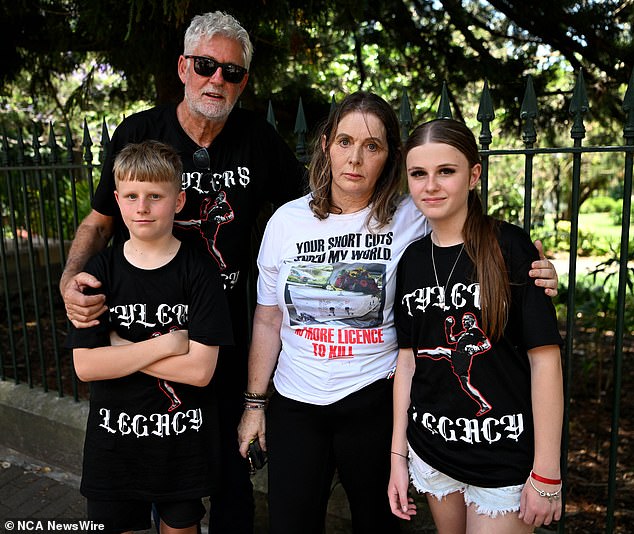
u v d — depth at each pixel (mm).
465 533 1854
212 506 2369
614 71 4457
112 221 2303
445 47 5020
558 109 5023
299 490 1958
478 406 1686
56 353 3508
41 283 6277
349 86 7000
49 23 4113
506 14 4512
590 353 5336
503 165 10625
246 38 2115
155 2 2828
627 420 4137
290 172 2375
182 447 2021
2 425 3686
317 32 4918
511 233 1710
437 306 1740
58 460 3447
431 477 1791
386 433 1954
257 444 2145
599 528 2842
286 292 1978
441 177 1682
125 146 2061
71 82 8328
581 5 4363
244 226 2252
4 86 5051
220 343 1971
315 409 1947
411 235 1937
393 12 4871
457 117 5312
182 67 2162
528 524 1671
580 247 10727
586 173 12164
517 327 1670
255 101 4453
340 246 1930
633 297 5594
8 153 3438
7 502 3090
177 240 2033
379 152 1872
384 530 2059
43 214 3371
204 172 2168
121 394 1987
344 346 1922
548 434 1614
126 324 1987
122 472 2021
